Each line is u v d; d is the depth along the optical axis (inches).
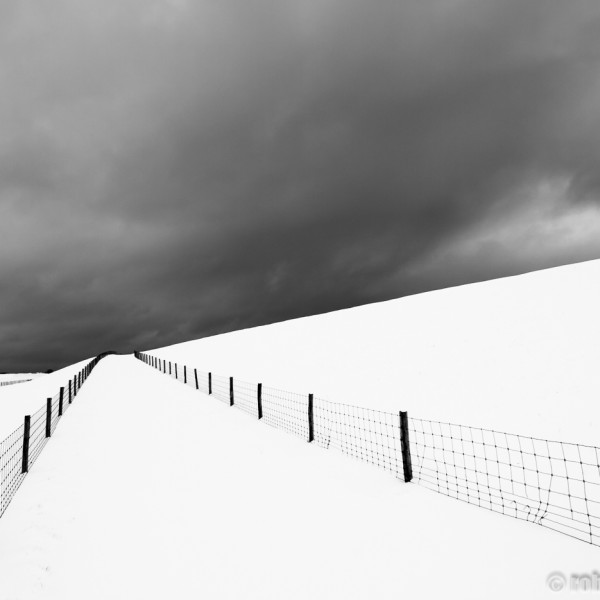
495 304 987.3
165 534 225.8
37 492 291.9
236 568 189.8
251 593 170.1
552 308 802.2
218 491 287.9
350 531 220.8
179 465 350.6
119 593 172.9
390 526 224.5
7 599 169.0
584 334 617.9
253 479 310.7
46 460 374.9
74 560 200.2
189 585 177.6
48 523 240.8
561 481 275.3
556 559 181.5
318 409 543.5
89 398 825.5
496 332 764.0
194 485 301.3
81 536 224.8
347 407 534.0
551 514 228.8
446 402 488.4
